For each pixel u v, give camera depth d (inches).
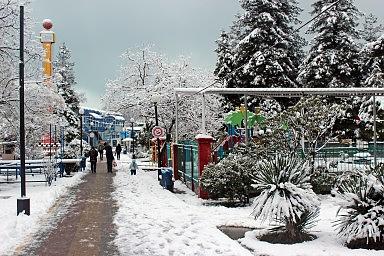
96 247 384.5
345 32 1528.1
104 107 1594.5
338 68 1478.8
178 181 946.1
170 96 1435.8
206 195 671.1
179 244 383.6
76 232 447.5
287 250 349.7
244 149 707.4
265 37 1546.5
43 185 877.8
